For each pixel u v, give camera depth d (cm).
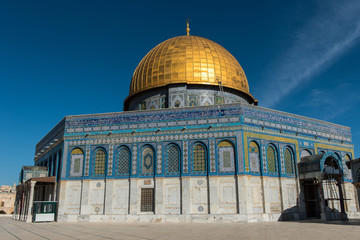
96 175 2900
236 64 3688
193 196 2658
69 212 2862
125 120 2972
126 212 2756
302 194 2892
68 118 3108
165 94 3434
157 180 2744
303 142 3070
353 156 3475
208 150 2720
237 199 2566
